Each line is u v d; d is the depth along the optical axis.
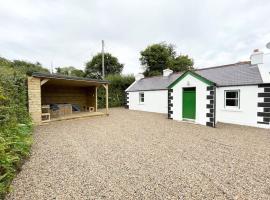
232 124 10.88
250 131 8.82
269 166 4.48
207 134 8.07
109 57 38.03
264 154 5.38
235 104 11.37
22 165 4.32
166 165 4.50
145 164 4.54
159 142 6.65
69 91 16.59
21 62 29.45
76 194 3.13
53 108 13.32
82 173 3.97
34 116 9.83
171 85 12.52
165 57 34.44
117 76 25.05
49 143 6.32
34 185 3.39
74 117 12.37
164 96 17.02
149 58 34.59
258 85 10.03
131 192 3.24
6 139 4.14
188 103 11.52
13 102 6.82
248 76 11.01
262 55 11.39
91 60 38.28
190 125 10.29
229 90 11.39
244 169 4.29
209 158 5.02
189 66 35.62
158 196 3.12
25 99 8.98
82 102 17.72
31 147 5.79
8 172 3.26
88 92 17.64
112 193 3.19
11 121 5.53
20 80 8.11
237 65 13.41
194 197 3.10
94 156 5.07
